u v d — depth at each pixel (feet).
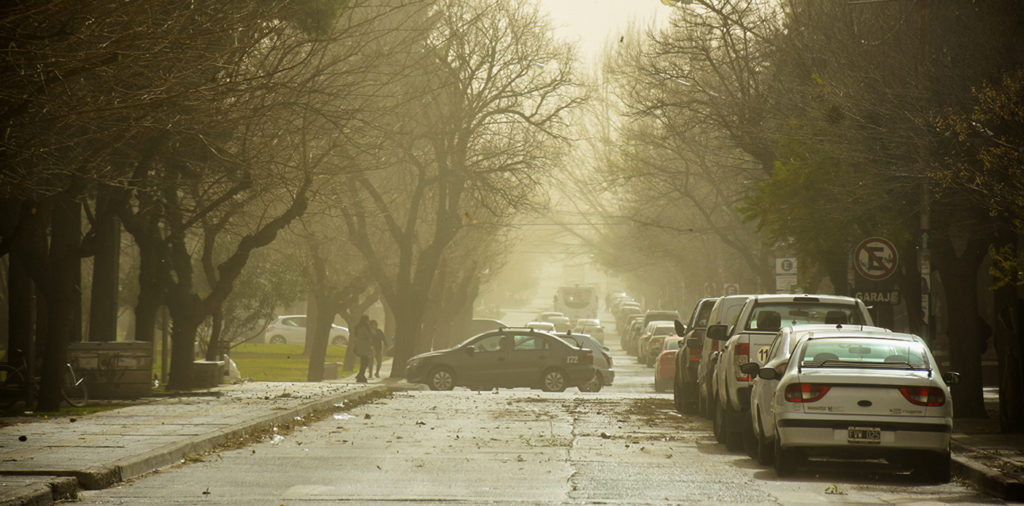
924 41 214.90
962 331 232.32
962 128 190.49
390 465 143.23
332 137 269.03
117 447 146.00
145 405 220.02
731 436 170.19
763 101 282.97
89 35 148.66
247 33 187.11
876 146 224.94
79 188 203.10
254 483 125.90
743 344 172.45
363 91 281.33
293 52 227.61
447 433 188.24
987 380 382.42
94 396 246.27
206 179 256.32
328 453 156.87
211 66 172.35
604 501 113.19
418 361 357.82
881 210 235.81
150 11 157.58
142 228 271.49
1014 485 122.01
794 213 244.63
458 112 426.92
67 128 192.44
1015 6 213.05
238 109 199.21
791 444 134.21
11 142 175.11
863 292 248.73
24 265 214.07
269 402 228.84
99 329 288.10
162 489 121.29
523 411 239.91
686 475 135.95
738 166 352.08
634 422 215.92
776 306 180.55
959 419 222.28
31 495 107.04
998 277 197.47
